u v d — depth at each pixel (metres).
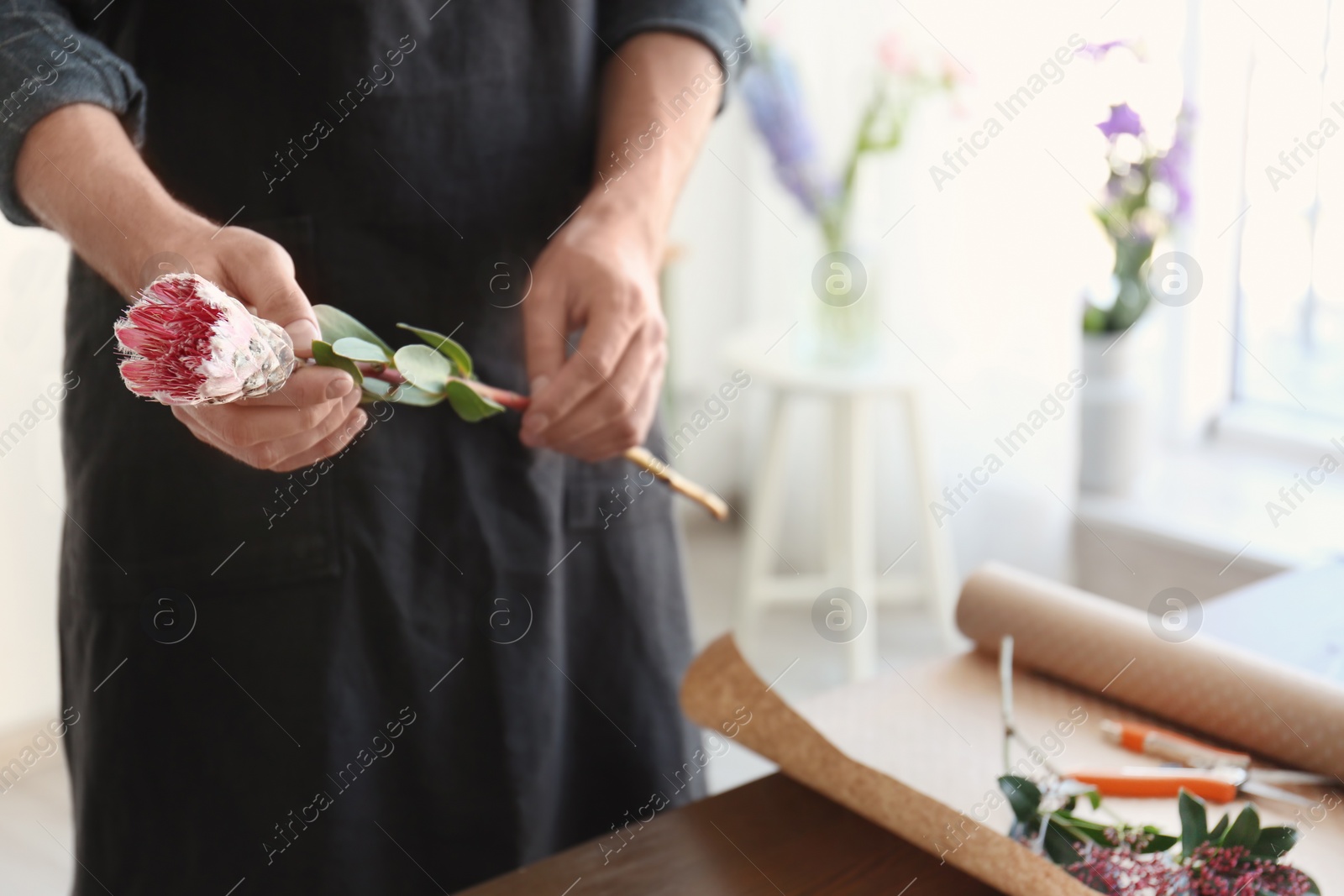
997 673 0.77
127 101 0.67
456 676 0.80
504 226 0.80
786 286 2.59
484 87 0.78
